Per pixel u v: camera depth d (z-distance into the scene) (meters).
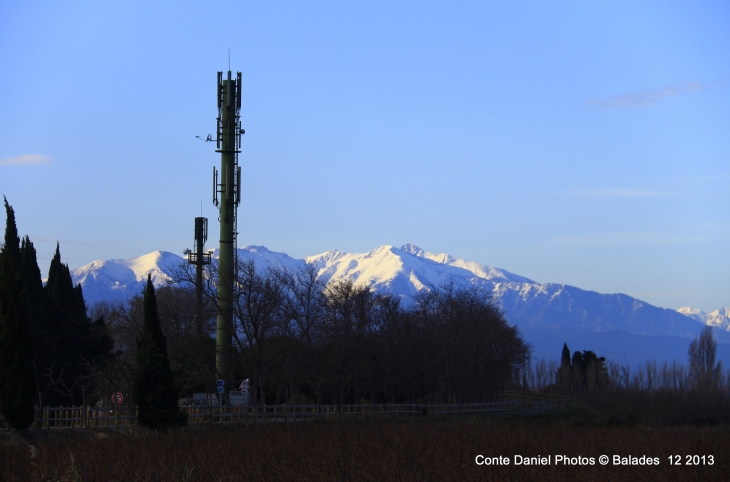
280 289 70.88
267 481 34.22
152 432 48.88
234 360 67.56
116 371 65.31
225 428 54.69
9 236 65.56
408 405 71.44
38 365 63.38
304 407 63.22
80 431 49.16
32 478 34.06
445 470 37.50
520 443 50.03
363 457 39.81
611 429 70.88
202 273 73.81
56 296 71.00
